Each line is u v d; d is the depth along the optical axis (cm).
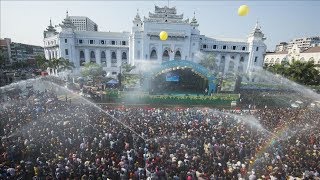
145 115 2758
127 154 1686
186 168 1520
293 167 1556
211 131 2162
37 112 2658
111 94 4059
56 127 2089
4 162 1462
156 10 8444
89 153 1644
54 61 7362
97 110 2978
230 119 2792
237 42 9231
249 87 5847
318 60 7781
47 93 4203
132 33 8612
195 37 8694
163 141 1919
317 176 1491
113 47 9056
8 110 2700
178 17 8500
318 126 2477
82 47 8919
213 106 4106
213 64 8269
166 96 4109
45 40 10112
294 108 3588
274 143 1905
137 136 2011
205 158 1661
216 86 4784
